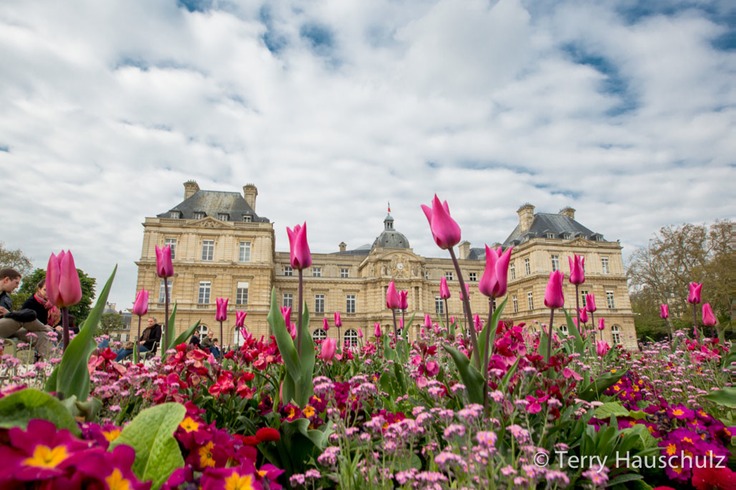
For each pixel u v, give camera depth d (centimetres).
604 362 590
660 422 355
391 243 6144
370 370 685
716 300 3731
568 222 6003
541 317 5097
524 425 287
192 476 167
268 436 270
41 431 135
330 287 5347
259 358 403
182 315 4241
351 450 290
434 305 5597
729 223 3978
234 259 4512
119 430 199
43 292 734
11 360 354
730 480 258
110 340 614
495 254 331
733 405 400
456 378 422
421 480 208
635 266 4853
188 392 351
